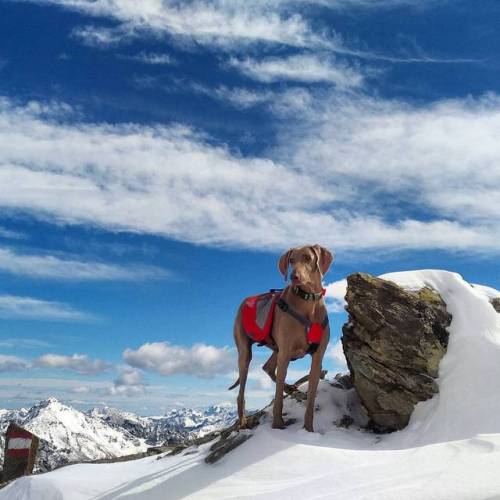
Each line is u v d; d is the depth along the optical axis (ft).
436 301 9.22
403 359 8.54
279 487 5.85
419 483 4.79
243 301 8.96
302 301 7.88
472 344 8.42
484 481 4.55
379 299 8.96
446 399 7.98
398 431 8.18
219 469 7.05
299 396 9.02
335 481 5.42
